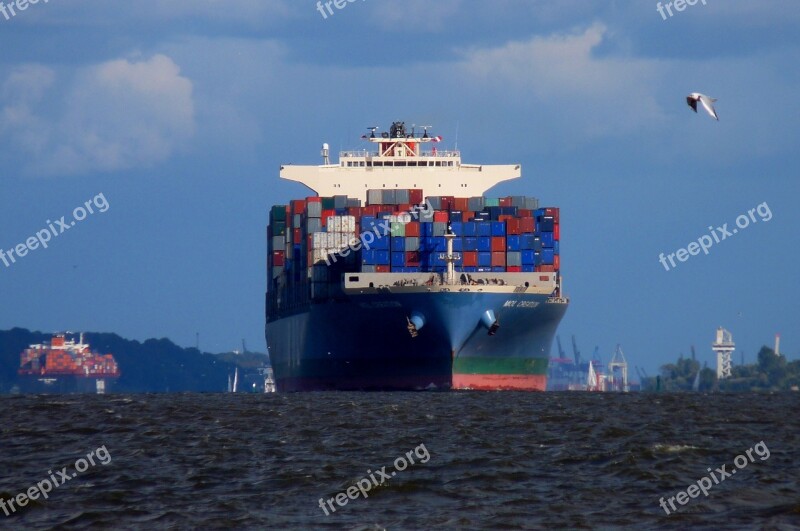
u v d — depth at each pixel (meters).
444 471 148.88
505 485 139.12
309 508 127.12
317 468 149.88
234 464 155.12
